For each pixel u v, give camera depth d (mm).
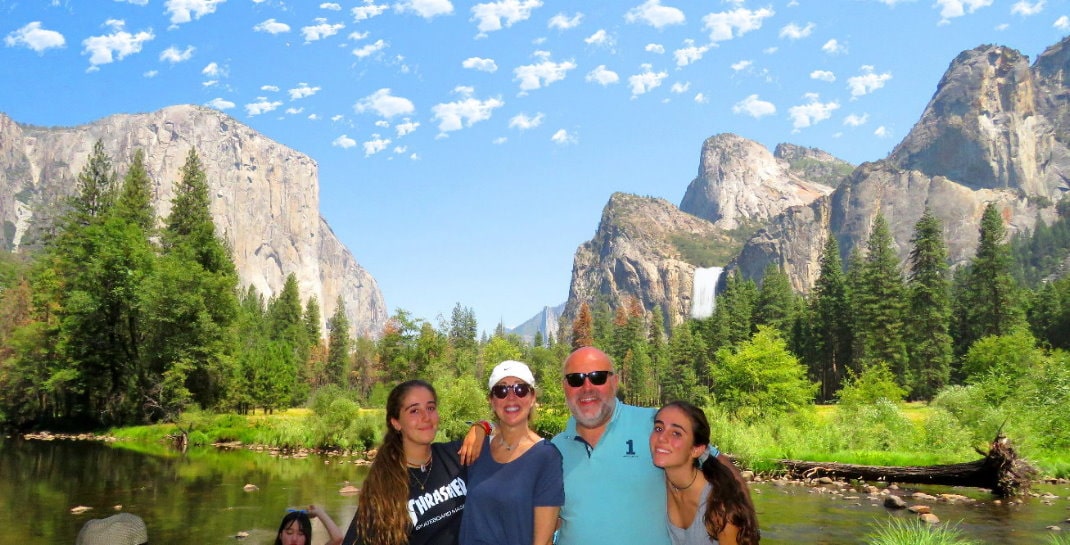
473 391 36594
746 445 28109
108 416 52812
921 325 87938
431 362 56094
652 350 138125
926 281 88312
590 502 4543
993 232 95375
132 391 51906
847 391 52438
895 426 31969
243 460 33125
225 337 54312
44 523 17125
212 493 22125
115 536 5949
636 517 4512
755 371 44000
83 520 17516
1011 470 21188
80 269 52094
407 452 4535
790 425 37656
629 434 4625
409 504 4441
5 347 59844
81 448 39094
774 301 123500
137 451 37688
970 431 30438
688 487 4477
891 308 87875
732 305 136375
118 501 20516
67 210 67375
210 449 39594
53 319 57312
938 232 89188
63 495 21641
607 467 4559
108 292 50875
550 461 4426
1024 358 57750
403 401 4480
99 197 65812
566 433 4859
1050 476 24578
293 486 23750
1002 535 15281
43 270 61375
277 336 121500
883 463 26953
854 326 96250
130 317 51656
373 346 136125
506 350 92438
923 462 26688
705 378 117750
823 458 27891
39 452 36344
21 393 54469
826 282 107938
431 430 4496
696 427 4395
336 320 132125
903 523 16750
